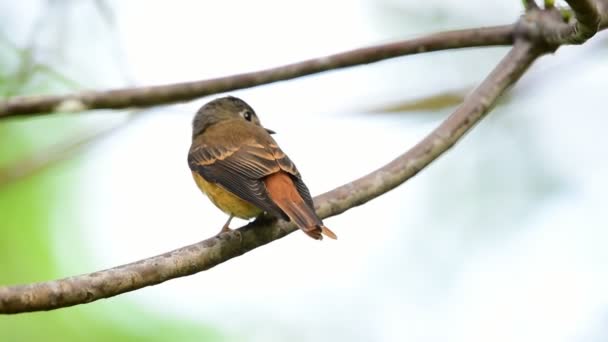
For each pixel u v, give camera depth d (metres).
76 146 14.55
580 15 9.30
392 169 10.11
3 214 14.62
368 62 11.48
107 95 11.12
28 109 10.91
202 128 12.47
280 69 11.39
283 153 10.69
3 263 14.34
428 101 14.94
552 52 11.10
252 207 10.81
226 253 9.23
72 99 11.03
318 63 11.40
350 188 9.93
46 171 15.32
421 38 11.43
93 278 7.96
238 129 11.47
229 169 10.70
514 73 11.05
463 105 10.74
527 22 11.16
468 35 11.42
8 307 7.44
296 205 9.59
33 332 13.91
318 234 9.22
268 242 9.66
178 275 8.75
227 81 11.34
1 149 14.99
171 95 11.23
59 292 7.71
